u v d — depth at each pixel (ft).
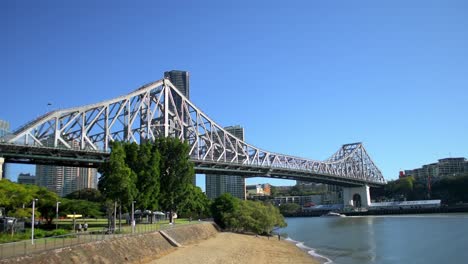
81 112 357.41
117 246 179.52
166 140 335.26
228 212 430.20
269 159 604.90
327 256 264.72
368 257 256.93
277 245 325.62
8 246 148.36
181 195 333.42
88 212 329.31
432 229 442.50
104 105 377.30
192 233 298.15
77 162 366.02
